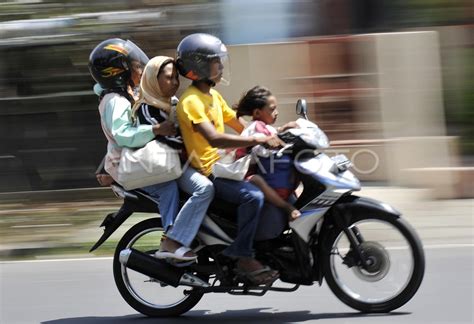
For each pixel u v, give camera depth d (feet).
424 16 91.50
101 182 48.14
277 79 90.33
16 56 90.94
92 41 88.69
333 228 44.80
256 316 47.09
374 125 88.79
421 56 88.07
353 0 94.02
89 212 82.07
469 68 89.66
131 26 87.45
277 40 91.15
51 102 92.07
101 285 56.75
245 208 43.75
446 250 61.26
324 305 48.52
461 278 52.85
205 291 45.88
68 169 92.84
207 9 87.71
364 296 46.06
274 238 44.78
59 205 86.17
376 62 88.48
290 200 45.47
